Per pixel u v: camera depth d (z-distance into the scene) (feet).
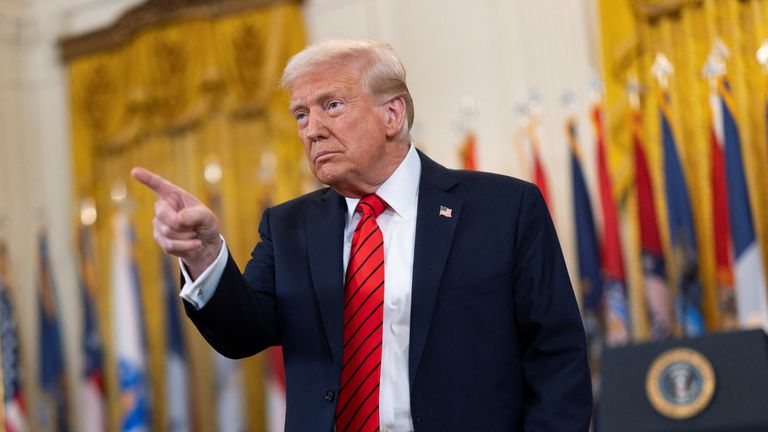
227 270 12.50
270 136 52.80
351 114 13.29
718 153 40.91
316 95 13.34
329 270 13.25
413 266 12.98
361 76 13.43
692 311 40.40
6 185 58.18
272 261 14.10
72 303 57.67
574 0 47.24
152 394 53.42
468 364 12.59
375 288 12.97
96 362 54.03
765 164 40.88
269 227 14.49
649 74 44.01
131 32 56.39
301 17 53.01
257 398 51.55
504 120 47.93
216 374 52.26
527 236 13.32
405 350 12.72
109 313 55.42
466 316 12.76
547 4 47.75
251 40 53.21
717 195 40.75
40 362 54.60
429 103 49.67
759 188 41.11
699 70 42.83
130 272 53.06
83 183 56.49
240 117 53.67
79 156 56.90
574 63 46.83
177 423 51.57
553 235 13.66
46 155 59.52
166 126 54.85
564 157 46.21
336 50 13.55
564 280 13.38
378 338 12.78
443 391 12.44
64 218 58.59
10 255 57.47
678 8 43.50
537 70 47.55
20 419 52.90
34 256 58.39
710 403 26.86
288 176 51.60
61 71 59.62
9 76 59.41
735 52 41.98
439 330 12.65
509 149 47.62
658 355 28.32
